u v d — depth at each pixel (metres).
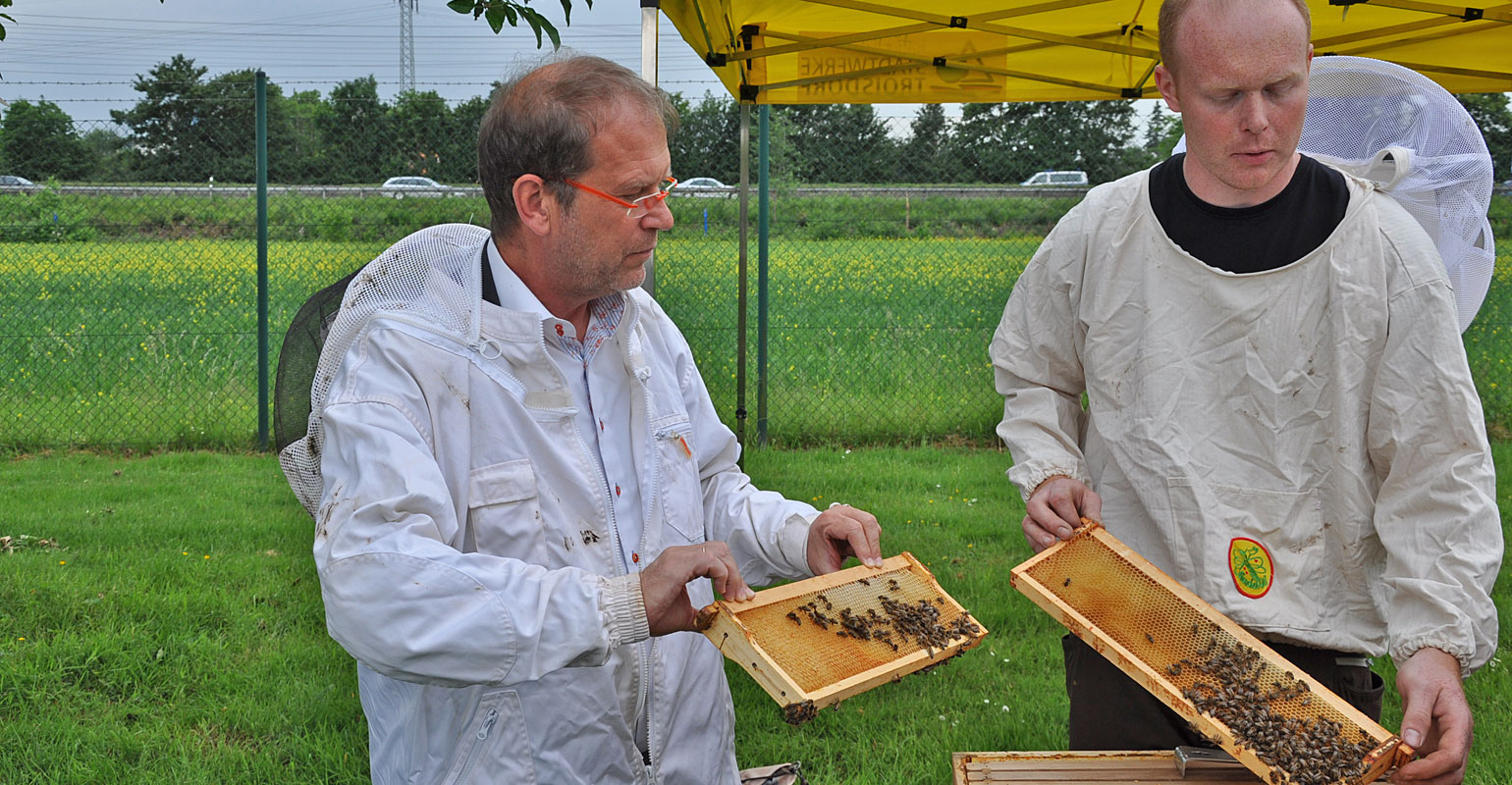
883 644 1.64
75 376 8.02
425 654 1.35
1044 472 2.08
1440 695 1.60
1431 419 1.76
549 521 1.64
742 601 1.55
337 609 1.39
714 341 8.75
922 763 3.25
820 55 4.80
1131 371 2.05
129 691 3.64
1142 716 2.12
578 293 1.64
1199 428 1.97
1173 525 1.97
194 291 10.98
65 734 3.32
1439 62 4.36
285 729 3.41
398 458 1.46
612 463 1.74
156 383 7.84
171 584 4.41
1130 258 2.04
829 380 8.00
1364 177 2.00
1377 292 1.82
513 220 1.60
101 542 4.91
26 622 4.01
